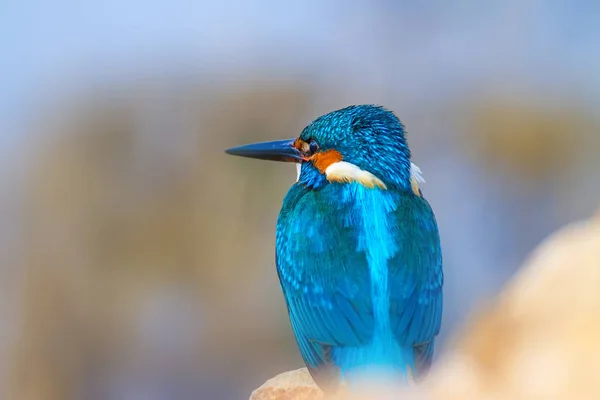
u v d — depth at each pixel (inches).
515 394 146.3
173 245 597.9
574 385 143.6
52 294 582.6
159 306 586.6
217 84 679.1
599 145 676.1
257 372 568.4
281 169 612.4
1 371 565.6
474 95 714.8
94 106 657.6
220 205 606.9
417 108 719.7
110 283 588.7
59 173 619.2
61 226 601.9
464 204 661.3
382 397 174.2
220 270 588.1
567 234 185.5
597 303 156.9
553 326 155.9
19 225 602.2
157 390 574.2
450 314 599.8
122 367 576.1
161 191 615.2
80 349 575.8
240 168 615.5
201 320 581.3
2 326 574.2
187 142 644.7
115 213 606.2
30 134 648.4
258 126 668.7
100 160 629.6
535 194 661.9
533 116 682.8
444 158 690.2
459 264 631.2
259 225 603.2
